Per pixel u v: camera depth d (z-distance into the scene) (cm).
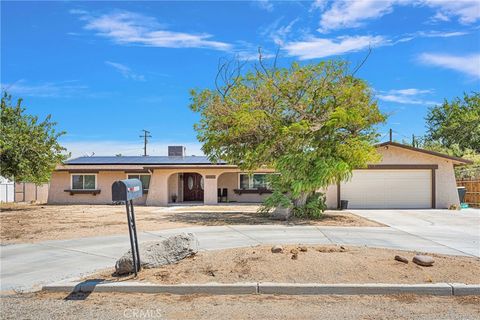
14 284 721
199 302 616
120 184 692
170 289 657
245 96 1669
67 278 740
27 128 2208
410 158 2300
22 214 1895
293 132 1549
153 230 1339
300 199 1702
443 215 1875
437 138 4112
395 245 1053
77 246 1062
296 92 1656
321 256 757
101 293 663
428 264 729
